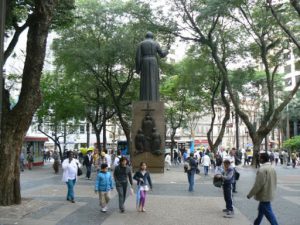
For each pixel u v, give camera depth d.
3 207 12.34
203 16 29.58
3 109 12.93
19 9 15.91
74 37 38.34
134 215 11.81
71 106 43.31
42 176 27.34
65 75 41.75
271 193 8.99
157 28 35.00
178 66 47.59
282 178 26.91
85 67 38.09
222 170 12.28
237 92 46.75
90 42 38.00
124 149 57.59
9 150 12.85
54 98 42.97
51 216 11.37
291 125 77.94
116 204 13.99
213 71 43.34
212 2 28.19
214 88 46.34
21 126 13.01
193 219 11.27
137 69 26.78
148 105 25.39
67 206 13.19
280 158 54.97
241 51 39.59
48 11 12.95
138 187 12.55
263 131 35.91
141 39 36.41
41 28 12.97
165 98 54.28
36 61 12.99
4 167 12.81
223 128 42.75
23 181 22.91
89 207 13.14
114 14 37.12
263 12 33.19
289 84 82.12
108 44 36.88
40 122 45.09
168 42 37.12
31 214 11.55
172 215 11.88
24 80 13.08
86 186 19.77
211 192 17.56
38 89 13.20
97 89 44.34
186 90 51.44
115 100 41.25
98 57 36.53
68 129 73.62
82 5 37.41
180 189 18.59
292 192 18.41
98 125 56.31
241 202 14.71
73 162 14.44
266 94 56.75
